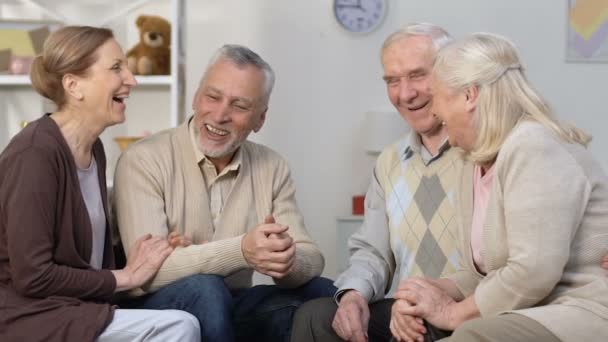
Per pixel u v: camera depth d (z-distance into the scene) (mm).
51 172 1992
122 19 3748
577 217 1700
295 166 4094
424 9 4066
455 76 1836
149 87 3750
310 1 4043
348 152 4094
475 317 1810
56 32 2113
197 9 4023
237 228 2463
